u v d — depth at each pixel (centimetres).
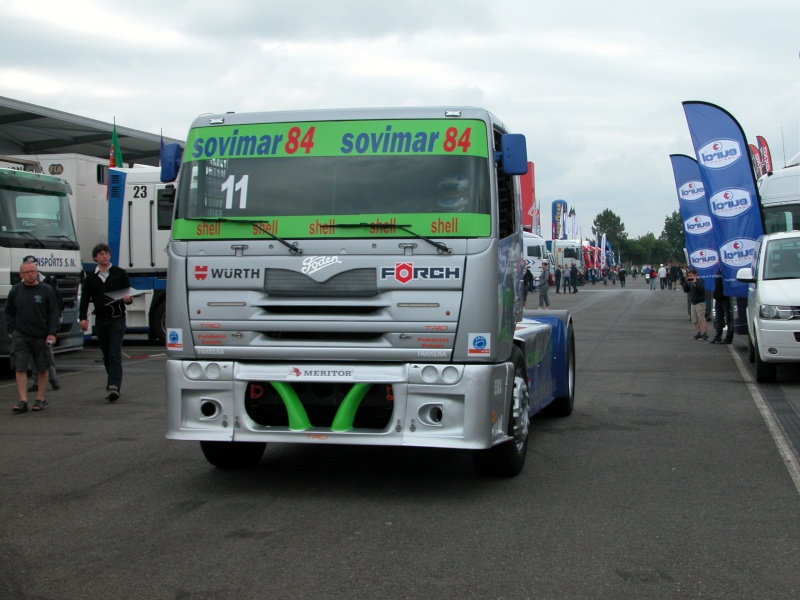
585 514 638
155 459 834
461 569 518
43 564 529
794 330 1266
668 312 3388
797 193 1928
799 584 493
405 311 659
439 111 681
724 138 1772
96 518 630
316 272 670
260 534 589
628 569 518
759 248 1450
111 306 1195
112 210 1959
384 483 737
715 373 1474
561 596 475
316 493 703
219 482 741
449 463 815
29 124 2405
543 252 5312
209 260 689
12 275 1485
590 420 1038
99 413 1109
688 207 2200
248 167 697
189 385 692
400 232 663
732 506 658
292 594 477
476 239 657
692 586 489
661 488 714
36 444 910
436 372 657
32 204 1560
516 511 646
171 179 743
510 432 729
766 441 905
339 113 695
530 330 884
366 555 544
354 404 673
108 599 471
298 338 677
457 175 668
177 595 477
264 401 698
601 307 3825
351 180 679
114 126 2423
